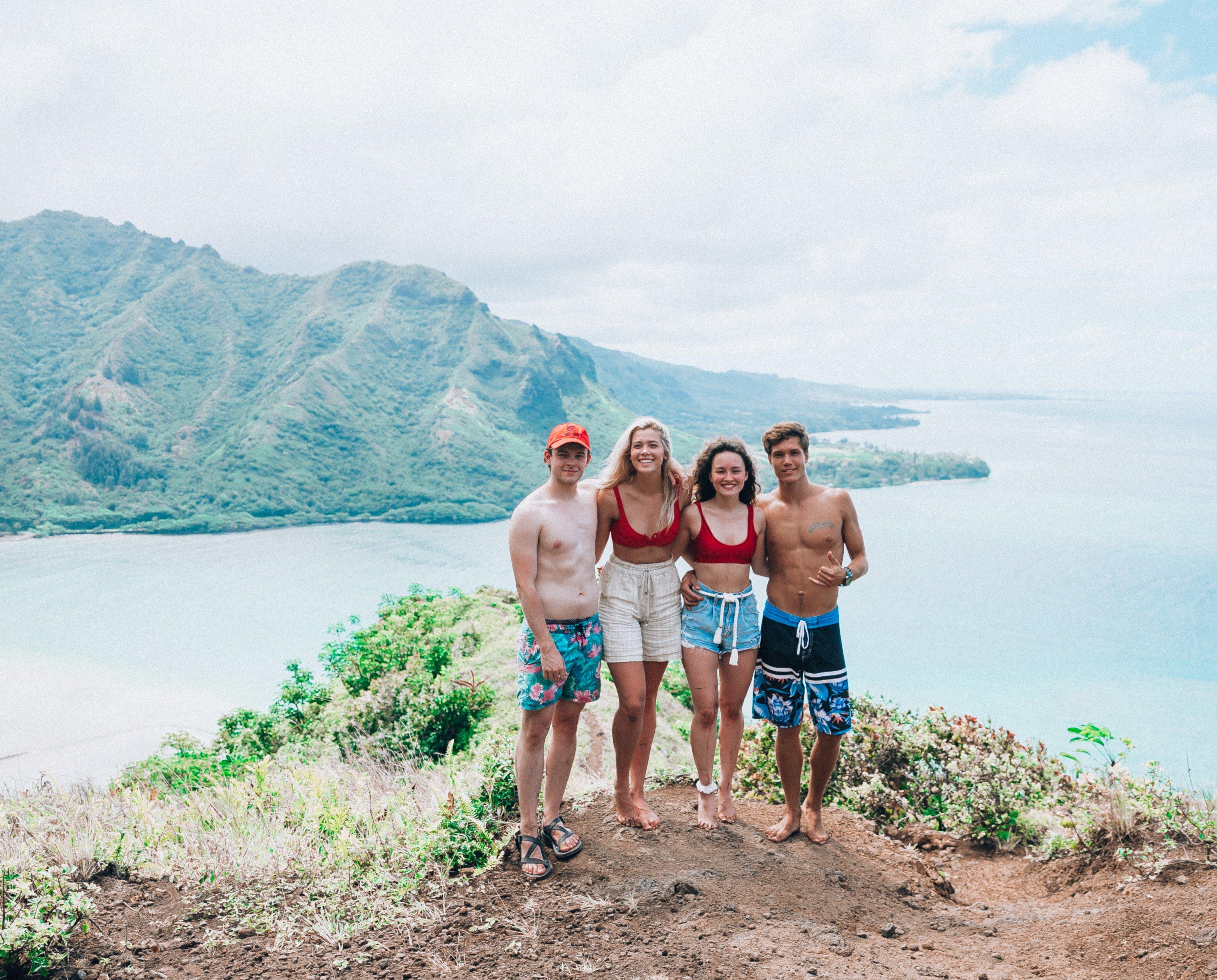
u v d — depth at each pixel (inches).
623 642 139.7
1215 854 138.2
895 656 4350.4
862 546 147.2
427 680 437.7
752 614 146.6
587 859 134.1
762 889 130.8
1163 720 3314.5
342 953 108.6
